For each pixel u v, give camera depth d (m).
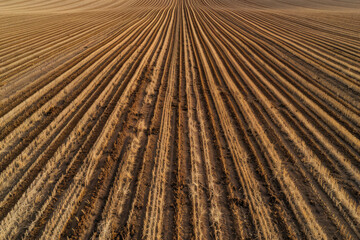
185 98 11.24
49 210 5.31
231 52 19.23
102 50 18.55
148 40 22.41
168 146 7.72
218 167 6.88
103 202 5.58
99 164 6.82
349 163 6.96
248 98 11.42
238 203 5.71
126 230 4.91
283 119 9.49
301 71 14.91
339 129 8.67
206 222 5.23
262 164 7.02
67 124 8.67
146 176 6.43
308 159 7.14
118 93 11.38
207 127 8.91
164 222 5.16
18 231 4.85
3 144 7.47
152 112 9.91
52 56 16.73
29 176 6.24
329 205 5.64
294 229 5.09
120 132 8.33
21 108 9.68
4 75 13.22
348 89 12.24
